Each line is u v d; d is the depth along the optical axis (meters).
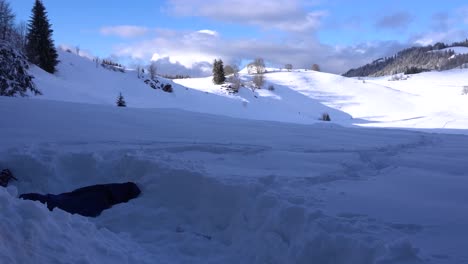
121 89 56.31
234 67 88.75
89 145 9.40
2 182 6.83
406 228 4.34
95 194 6.30
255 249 4.61
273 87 83.19
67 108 15.08
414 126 39.53
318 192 5.84
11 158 7.27
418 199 5.54
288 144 11.22
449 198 5.61
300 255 4.07
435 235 4.12
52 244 3.70
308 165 8.11
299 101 77.44
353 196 5.66
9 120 11.94
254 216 5.11
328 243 4.01
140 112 16.25
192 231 5.57
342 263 3.87
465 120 44.19
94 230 4.52
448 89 101.31
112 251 4.28
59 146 9.11
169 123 14.10
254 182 5.80
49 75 48.38
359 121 57.56
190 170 6.49
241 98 70.25
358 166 8.06
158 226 5.74
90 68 60.53
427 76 139.12
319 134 13.83
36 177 7.12
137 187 6.66
